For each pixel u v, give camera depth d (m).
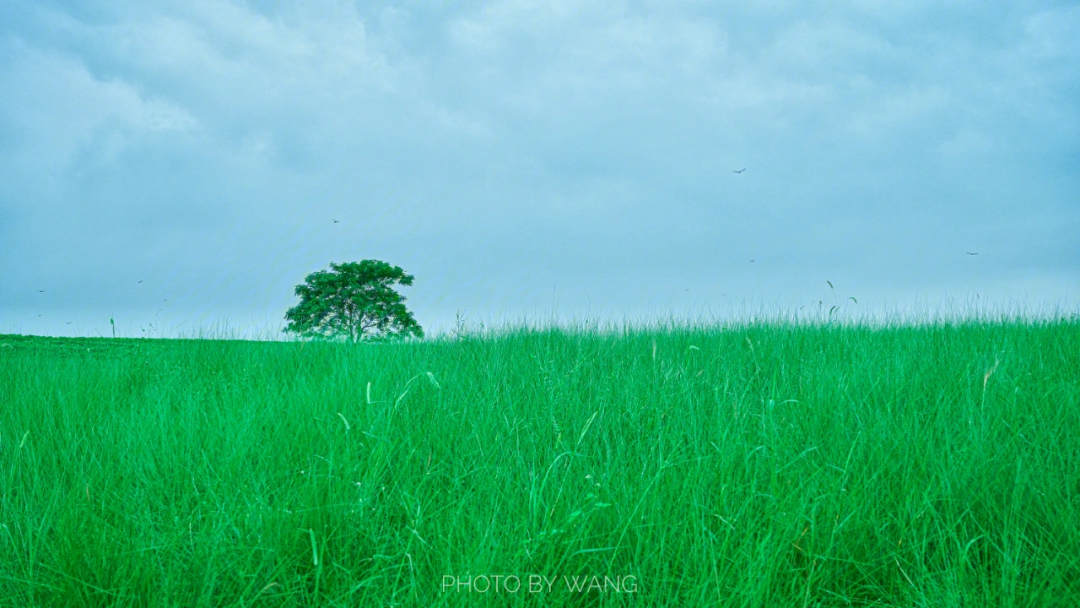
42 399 5.00
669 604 2.39
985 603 2.39
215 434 4.08
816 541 2.71
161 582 2.46
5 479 3.50
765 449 3.37
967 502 2.97
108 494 3.30
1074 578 2.51
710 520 2.79
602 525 2.80
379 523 3.02
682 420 3.99
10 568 2.64
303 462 3.54
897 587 2.57
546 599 2.42
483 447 3.78
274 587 2.46
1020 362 4.98
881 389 4.53
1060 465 3.29
